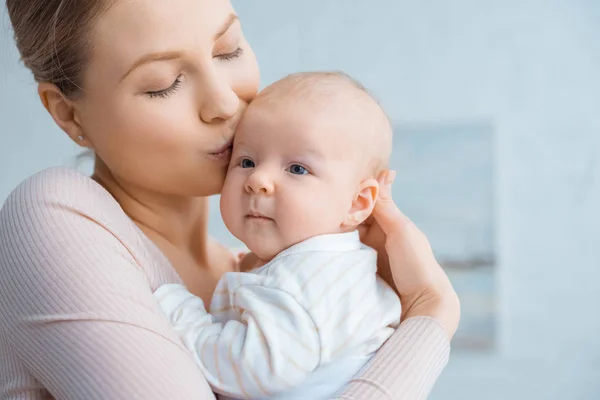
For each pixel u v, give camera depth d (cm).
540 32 326
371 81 341
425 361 97
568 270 321
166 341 90
